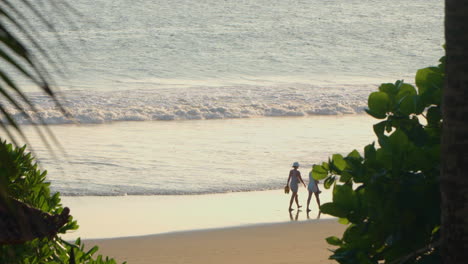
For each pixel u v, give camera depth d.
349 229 21.23
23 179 17.25
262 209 76.19
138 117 155.25
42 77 5.15
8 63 5.03
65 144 117.25
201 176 93.81
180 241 62.84
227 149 116.81
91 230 65.94
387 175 20.19
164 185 87.50
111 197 80.12
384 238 20.45
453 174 17.81
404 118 21.89
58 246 17.38
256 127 144.62
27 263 16.19
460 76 17.38
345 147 120.00
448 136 17.78
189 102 175.75
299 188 88.31
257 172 97.56
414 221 20.12
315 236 64.88
